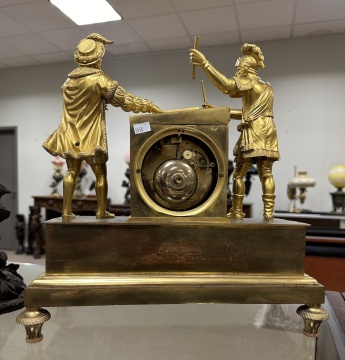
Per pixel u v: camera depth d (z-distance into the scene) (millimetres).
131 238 838
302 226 846
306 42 2932
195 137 878
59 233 827
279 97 3012
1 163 4012
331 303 1104
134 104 901
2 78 3873
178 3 2328
